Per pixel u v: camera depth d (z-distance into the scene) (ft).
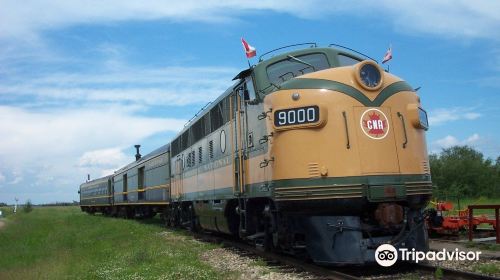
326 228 29.94
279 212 33.30
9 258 54.34
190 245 50.65
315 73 31.55
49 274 38.91
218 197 47.29
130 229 76.18
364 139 29.81
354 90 30.40
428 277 27.94
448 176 216.33
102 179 159.12
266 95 33.99
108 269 36.24
